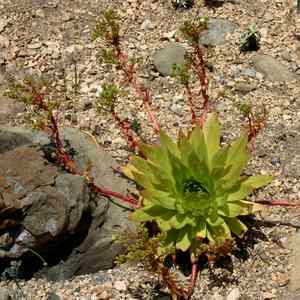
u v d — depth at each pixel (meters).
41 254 0.76
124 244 0.76
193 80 1.01
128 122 0.95
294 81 1.02
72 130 0.89
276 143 0.92
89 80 1.02
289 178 0.88
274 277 0.77
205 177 0.75
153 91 1.00
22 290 0.76
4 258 0.75
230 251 0.75
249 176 0.81
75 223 0.75
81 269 0.78
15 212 0.73
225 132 0.93
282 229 0.82
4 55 1.06
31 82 0.93
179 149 0.77
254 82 1.01
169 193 0.76
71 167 0.80
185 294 0.74
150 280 0.77
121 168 0.83
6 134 0.85
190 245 0.76
